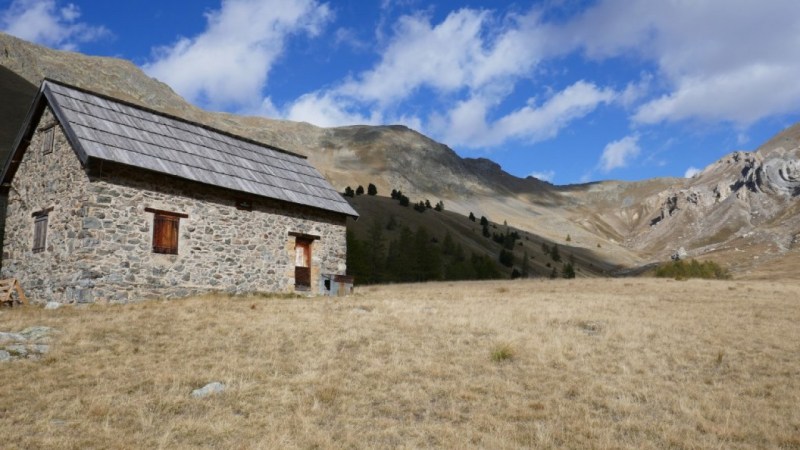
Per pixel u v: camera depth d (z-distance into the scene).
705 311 22.17
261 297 23.89
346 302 22.75
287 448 8.14
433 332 16.34
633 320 19.39
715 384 11.97
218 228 23.69
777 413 10.26
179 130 25.55
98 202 20.14
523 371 12.72
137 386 10.76
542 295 30.16
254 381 11.23
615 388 11.56
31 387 10.37
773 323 19.11
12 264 23.56
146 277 21.08
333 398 10.55
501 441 8.70
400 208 182.62
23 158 24.25
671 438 9.02
